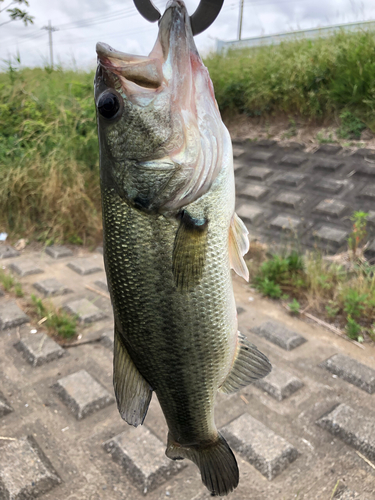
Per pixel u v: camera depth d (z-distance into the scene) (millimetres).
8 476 507
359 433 575
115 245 289
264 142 1590
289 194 1307
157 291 286
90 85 1822
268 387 680
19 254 1233
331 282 957
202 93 291
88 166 1448
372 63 1447
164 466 528
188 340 296
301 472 534
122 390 300
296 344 801
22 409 636
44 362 742
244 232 322
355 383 693
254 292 1011
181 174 278
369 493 500
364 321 854
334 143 1455
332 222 1162
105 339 811
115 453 554
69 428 602
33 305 927
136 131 277
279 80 1652
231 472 320
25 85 1749
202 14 271
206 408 320
